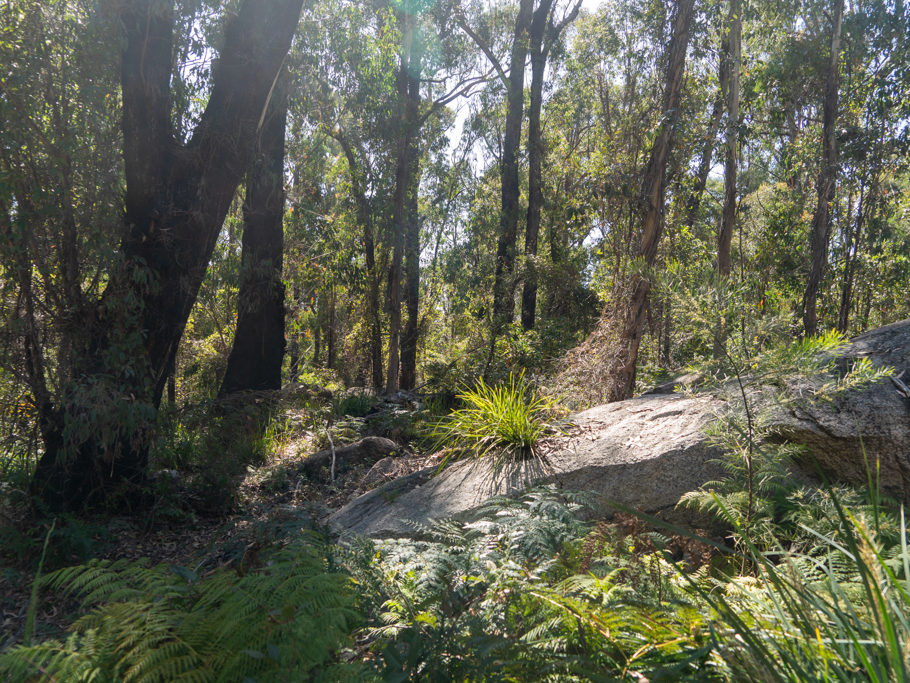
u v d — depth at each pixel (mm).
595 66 14227
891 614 1913
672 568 3104
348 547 3508
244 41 6988
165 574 3100
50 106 6219
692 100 10898
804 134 17828
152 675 2158
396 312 19016
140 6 6320
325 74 13391
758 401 3861
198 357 13461
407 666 2316
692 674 2168
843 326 18391
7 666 2068
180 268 6758
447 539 3889
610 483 4570
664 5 10297
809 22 17078
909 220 20734
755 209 20781
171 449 7551
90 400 5785
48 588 4711
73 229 6098
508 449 5406
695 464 4434
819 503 3453
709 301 3529
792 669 1904
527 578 3016
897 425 3967
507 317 17922
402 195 18422
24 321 5910
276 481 7445
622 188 9805
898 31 15859
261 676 2264
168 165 6730
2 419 6184
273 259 11203
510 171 22812
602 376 8602
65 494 6129
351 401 12227
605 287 10273
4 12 5879
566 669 2287
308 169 14070
